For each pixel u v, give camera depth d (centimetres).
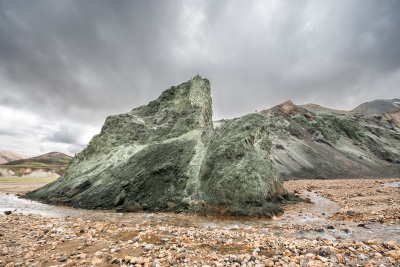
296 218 1923
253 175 2244
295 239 1233
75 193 3116
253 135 2667
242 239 1242
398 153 10781
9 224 1720
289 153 8438
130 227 1580
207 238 1252
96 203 2691
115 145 3941
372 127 12938
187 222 1853
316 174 7194
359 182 4800
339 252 994
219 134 2948
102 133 4306
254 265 870
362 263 886
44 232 1435
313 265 850
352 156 9681
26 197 3766
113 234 1348
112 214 2256
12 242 1234
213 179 2366
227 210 2073
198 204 2288
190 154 2978
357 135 11819
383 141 11819
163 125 3888
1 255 1037
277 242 1158
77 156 4366
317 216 1944
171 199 2489
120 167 3241
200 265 875
